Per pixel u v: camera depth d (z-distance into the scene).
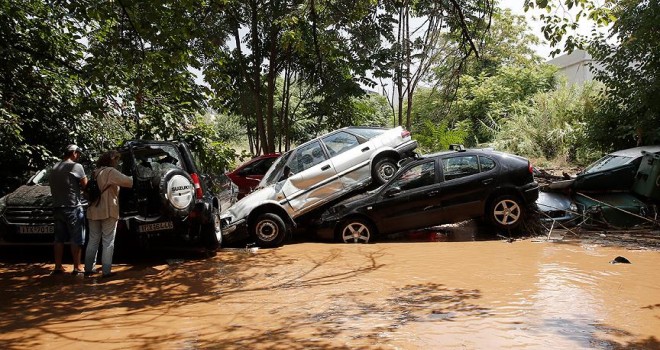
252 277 6.95
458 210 9.05
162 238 9.02
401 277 6.52
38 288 6.65
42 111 11.23
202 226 8.50
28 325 5.08
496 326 4.48
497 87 26.97
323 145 10.20
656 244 8.08
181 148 8.74
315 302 5.57
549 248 8.00
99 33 9.17
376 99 24.48
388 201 9.15
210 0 9.93
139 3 7.57
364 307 5.28
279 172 10.22
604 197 10.04
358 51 15.29
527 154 21.45
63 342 4.56
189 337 4.59
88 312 5.52
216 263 8.03
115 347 4.39
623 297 5.30
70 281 7.02
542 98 22.92
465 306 5.14
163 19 7.98
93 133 12.32
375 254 8.12
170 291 6.37
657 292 5.47
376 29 14.70
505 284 5.95
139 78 8.84
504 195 9.02
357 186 9.98
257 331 4.66
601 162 10.72
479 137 26.33
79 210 7.46
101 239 7.64
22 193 8.48
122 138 12.30
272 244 9.27
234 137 28.20
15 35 10.23
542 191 10.63
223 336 4.57
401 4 10.23
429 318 4.80
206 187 9.37
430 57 14.10
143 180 8.10
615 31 13.09
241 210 9.50
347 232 9.34
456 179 9.12
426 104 23.33
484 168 9.14
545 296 5.39
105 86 9.44
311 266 7.47
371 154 10.16
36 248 9.53
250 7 16.59
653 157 9.41
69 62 11.12
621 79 13.36
